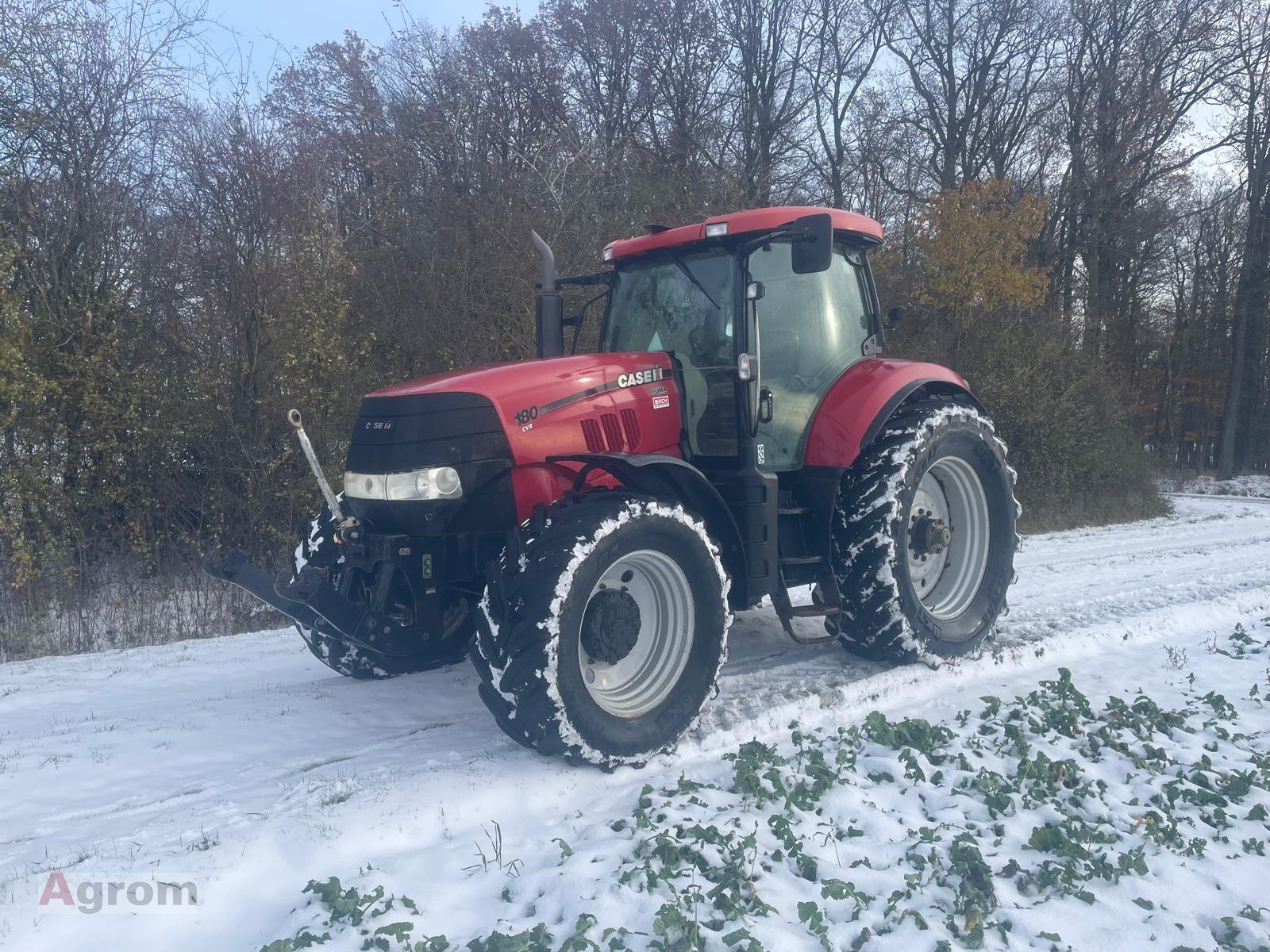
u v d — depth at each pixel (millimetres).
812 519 4855
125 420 8359
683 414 4590
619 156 13922
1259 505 16953
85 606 8000
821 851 3041
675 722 3848
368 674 4883
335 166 11898
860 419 4742
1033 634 5680
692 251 4781
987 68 22766
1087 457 14766
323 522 4668
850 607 4809
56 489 8102
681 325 4754
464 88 14508
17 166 8469
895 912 2672
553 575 3488
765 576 4340
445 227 11602
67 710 4633
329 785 3502
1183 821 3287
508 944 2406
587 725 3541
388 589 3932
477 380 3967
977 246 15695
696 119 20312
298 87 14375
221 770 3783
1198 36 22016
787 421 4773
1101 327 18172
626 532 3648
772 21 21359
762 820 3232
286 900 2811
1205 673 5082
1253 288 25172
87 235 8695
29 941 2521
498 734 4145
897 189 22641
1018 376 14508
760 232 4492
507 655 3486
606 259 5055
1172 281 28734
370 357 10031
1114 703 4383
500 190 12188
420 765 3727
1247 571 8109
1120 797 3500
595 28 20312
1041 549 10078
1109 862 2977
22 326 7824
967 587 5352
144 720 4398
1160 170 22625
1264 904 2811
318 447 9109
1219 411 29938
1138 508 15016
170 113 9461
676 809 3262
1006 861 2988
